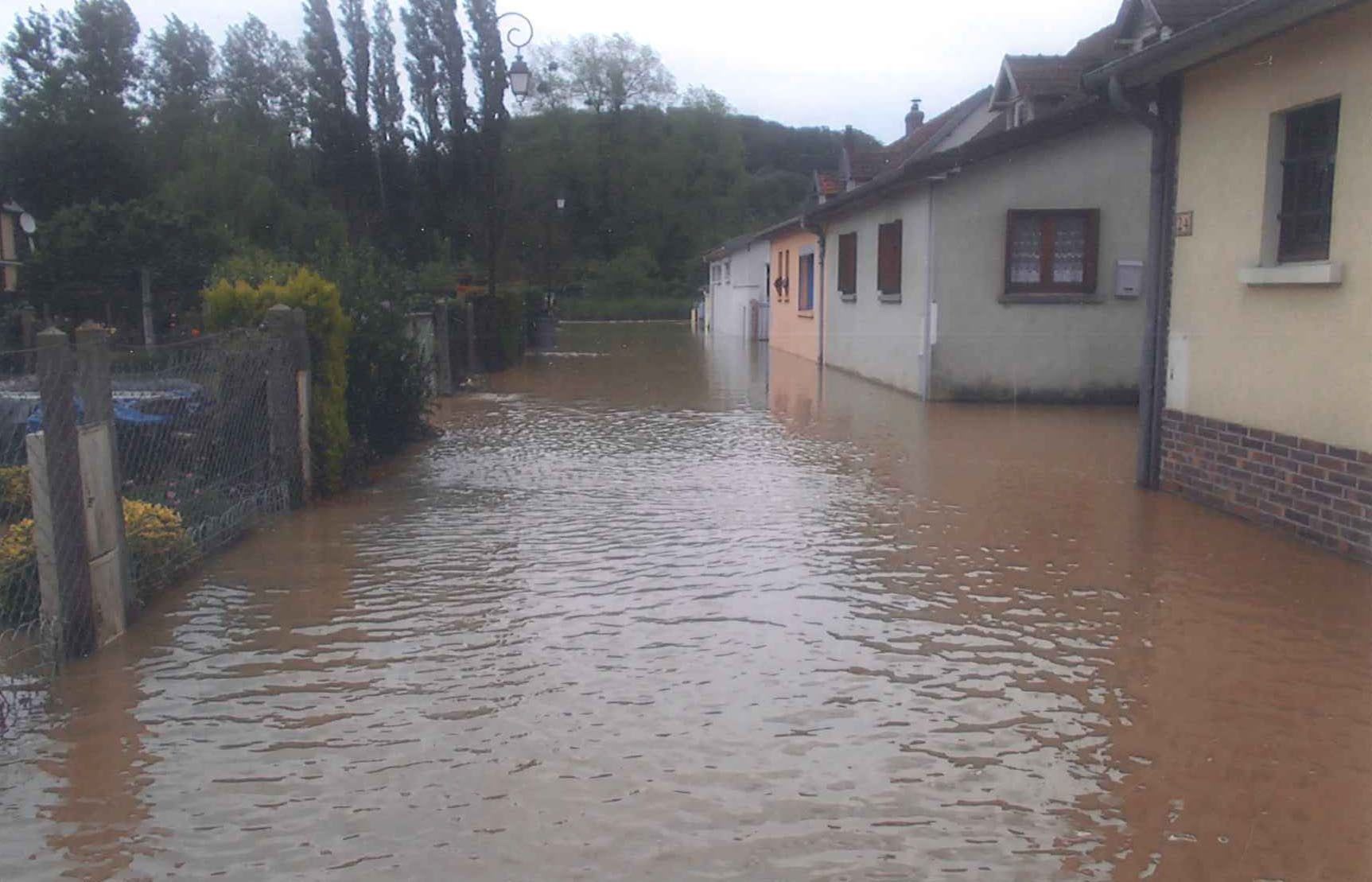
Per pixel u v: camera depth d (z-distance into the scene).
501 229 42.62
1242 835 3.62
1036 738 4.34
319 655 5.25
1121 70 8.34
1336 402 6.91
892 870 3.41
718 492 9.07
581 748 4.25
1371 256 6.57
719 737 4.34
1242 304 7.89
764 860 3.47
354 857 3.49
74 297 18.39
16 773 4.06
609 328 46.84
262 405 8.11
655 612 5.87
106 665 5.14
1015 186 14.81
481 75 44.12
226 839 3.60
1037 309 15.08
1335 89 6.84
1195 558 6.93
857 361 19.38
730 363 23.78
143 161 39.59
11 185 36.53
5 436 7.03
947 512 8.27
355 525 7.89
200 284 18.75
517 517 8.13
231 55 55.31
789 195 73.12
